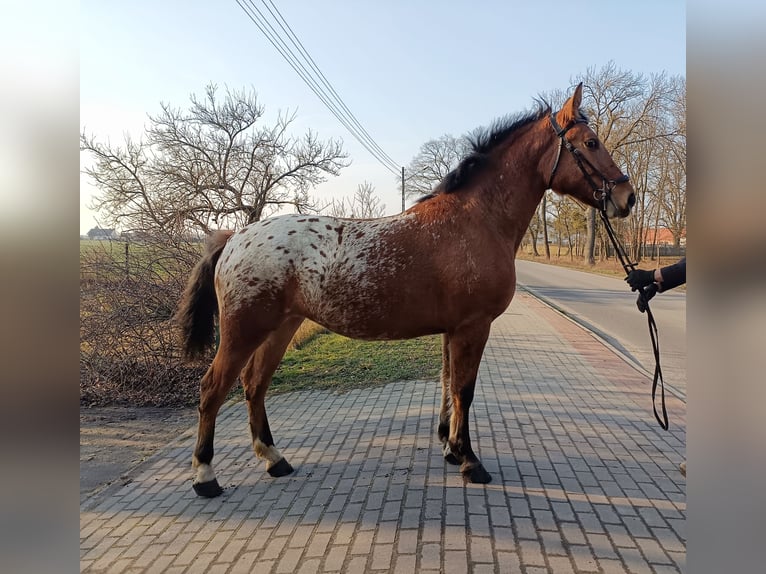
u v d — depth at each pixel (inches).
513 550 102.7
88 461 165.0
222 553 106.3
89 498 135.2
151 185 467.2
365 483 135.9
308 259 132.9
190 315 146.0
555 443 160.1
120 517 123.7
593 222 1349.7
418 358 298.7
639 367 270.2
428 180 1717.5
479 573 95.3
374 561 100.5
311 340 374.6
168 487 140.9
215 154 509.7
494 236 136.0
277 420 194.4
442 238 132.5
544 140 139.9
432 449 157.8
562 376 250.1
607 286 792.3
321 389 239.5
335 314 133.5
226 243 144.3
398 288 131.0
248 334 135.1
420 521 114.8
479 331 134.3
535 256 2025.1
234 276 134.8
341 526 114.5
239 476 145.8
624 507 119.6
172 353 248.7
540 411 193.2
